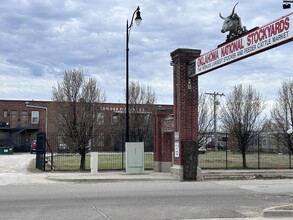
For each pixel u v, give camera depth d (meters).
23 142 65.56
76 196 13.95
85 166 28.00
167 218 10.23
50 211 11.00
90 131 26.08
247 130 30.52
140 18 22.97
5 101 65.06
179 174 21.06
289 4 13.52
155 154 24.98
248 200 13.46
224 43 18.14
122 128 43.56
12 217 10.12
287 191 16.08
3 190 15.65
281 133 39.78
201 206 12.08
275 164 33.69
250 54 16.23
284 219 10.07
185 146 21.39
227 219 10.12
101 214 10.62
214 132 57.78
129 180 20.23
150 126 44.62
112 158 37.47
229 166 30.47
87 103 26.78
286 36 14.02
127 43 23.55
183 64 22.11
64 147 40.41
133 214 10.68
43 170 24.52
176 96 22.48
